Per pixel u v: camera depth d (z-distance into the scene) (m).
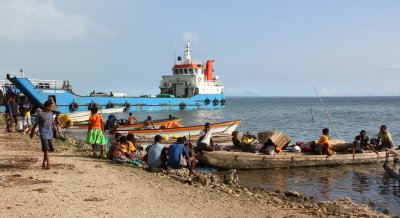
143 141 22.44
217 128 29.58
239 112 80.56
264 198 11.55
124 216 8.05
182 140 14.52
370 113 79.88
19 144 17.83
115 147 14.82
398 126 47.66
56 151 16.58
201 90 66.31
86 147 19.22
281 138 19.23
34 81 45.81
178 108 63.28
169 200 9.59
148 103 59.97
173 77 66.31
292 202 11.52
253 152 18.66
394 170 17.52
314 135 37.91
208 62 68.44
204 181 12.45
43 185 10.18
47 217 7.70
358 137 20.52
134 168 13.75
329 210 10.67
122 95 59.41
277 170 18.03
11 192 9.34
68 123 29.34
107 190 10.10
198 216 8.45
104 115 53.00
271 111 87.75
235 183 13.92
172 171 13.79
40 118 12.12
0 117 33.44
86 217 7.82
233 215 8.77
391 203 12.71
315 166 18.73
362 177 16.64
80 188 10.12
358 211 10.95
